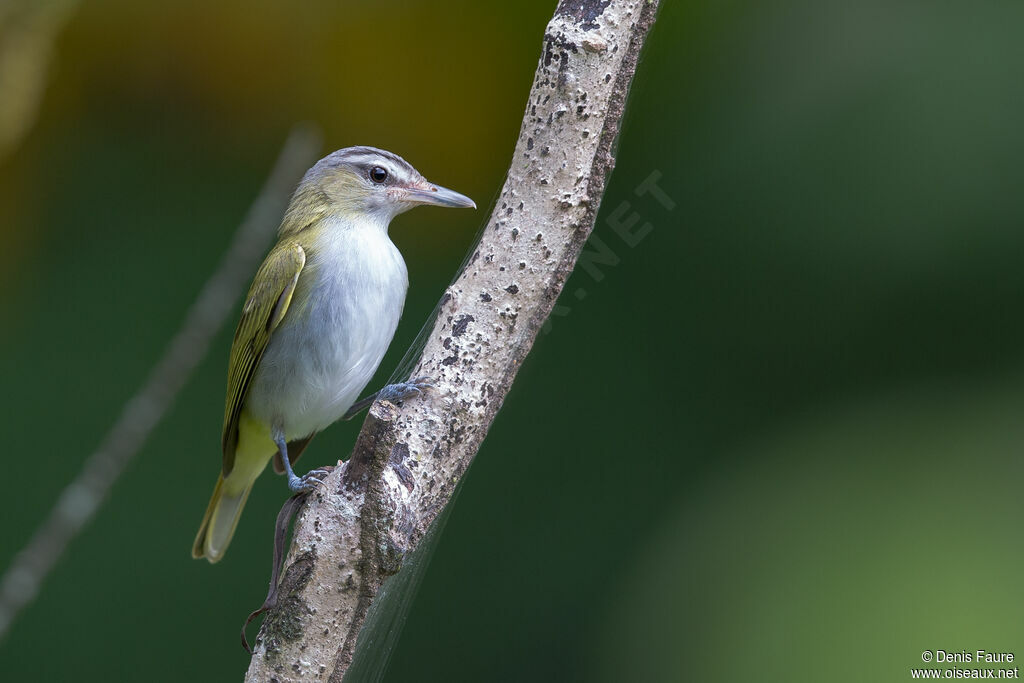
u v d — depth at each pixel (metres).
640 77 5.91
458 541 12.14
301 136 8.27
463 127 12.32
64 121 12.30
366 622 5.30
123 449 5.38
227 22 12.23
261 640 4.94
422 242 11.99
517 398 12.44
